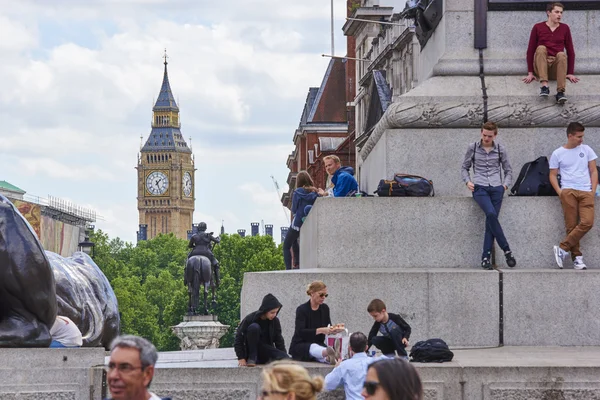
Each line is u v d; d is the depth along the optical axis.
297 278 18.06
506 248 18.61
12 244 14.51
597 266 18.91
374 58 93.75
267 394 7.70
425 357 15.15
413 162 20.44
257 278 18.16
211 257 64.56
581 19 21.11
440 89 20.73
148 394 8.43
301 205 25.27
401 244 19.20
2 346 14.34
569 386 14.30
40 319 14.73
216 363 16.12
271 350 15.30
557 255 18.70
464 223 19.19
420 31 23.28
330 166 23.70
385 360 7.51
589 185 18.72
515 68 20.94
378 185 20.64
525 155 20.38
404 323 15.65
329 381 13.66
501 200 18.88
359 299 18.08
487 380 14.34
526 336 18.17
